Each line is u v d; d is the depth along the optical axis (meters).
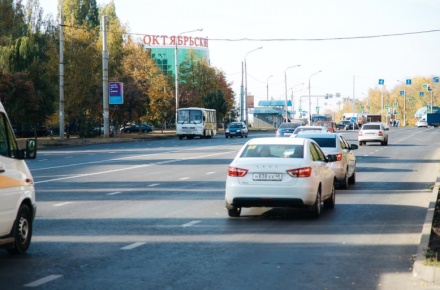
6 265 9.83
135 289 8.37
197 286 8.52
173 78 105.12
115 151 46.59
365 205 17.25
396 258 10.36
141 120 85.12
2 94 57.41
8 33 62.88
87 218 14.87
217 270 9.48
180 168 30.27
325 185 15.62
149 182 23.69
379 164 32.75
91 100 68.88
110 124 85.94
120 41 78.12
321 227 13.53
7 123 10.46
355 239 12.11
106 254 10.70
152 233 12.80
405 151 44.84
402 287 8.48
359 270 9.49
